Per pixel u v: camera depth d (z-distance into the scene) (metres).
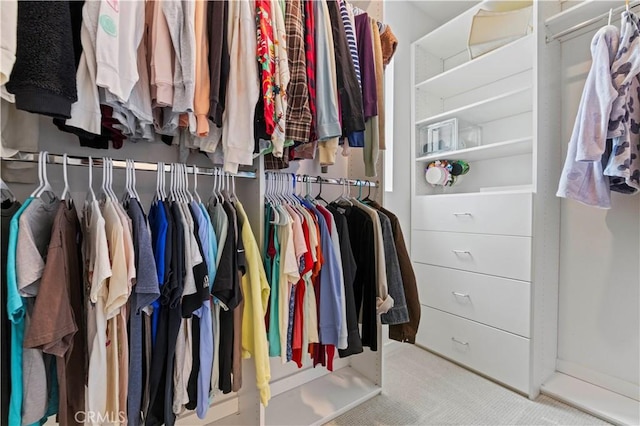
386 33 1.55
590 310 1.68
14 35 0.60
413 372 1.83
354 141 1.29
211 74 0.92
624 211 1.57
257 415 1.26
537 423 1.39
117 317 0.85
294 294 1.21
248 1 0.99
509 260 1.65
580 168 1.42
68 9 0.68
